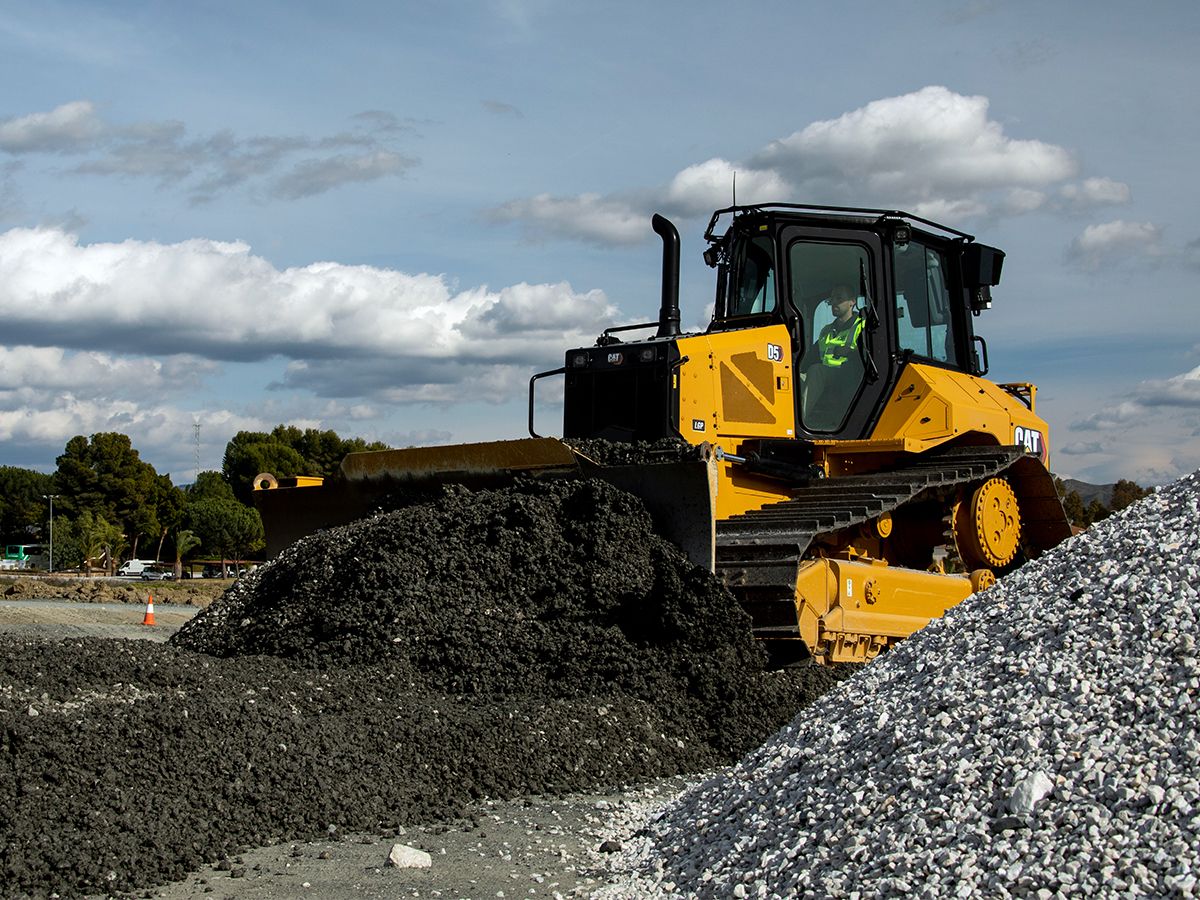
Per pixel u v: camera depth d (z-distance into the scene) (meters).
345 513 10.31
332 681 6.96
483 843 5.14
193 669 6.82
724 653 7.56
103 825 4.79
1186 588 5.00
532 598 7.86
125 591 26.20
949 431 10.18
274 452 71.94
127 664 6.59
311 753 5.77
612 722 6.75
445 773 5.99
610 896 4.44
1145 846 3.59
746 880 4.28
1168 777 3.84
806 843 4.34
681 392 9.40
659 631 7.61
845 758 4.87
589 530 8.19
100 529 63.19
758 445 9.75
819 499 9.41
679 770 6.65
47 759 5.14
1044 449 11.95
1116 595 5.20
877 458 10.38
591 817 5.59
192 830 4.95
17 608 17.00
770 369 9.87
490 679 7.25
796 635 8.05
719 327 10.43
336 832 5.21
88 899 4.36
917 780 4.37
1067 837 3.75
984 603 5.93
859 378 10.38
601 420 9.90
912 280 10.95
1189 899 3.33
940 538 10.39
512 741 6.33
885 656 5.97
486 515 8.39
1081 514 25.02
